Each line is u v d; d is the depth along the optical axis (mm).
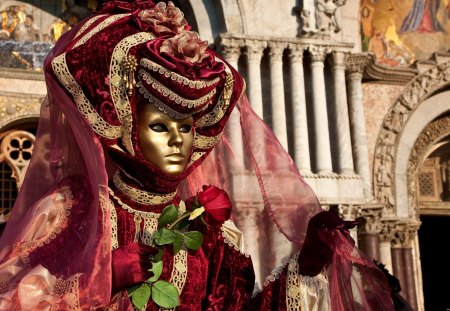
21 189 2373
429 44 15180
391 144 13977
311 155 11867
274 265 2807
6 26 12117
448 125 15070
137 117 2264
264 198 2824
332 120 12156
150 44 2201
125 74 2199
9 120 11547
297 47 11844
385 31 14930
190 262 2424
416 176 14586
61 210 2146
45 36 12391
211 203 2404
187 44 2230
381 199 13633
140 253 2098
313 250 2406
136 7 2504
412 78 14305
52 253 2057
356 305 2695
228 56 11391
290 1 12141
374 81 14141
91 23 2375
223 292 2570
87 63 2211
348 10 13750
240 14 11766
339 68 12164
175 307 2287
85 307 1915
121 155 2273
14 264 2023
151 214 2393
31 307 1888
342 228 2385
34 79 11945
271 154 2855
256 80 11383
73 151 2357
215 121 2566
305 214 2785
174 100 2207
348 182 11586
